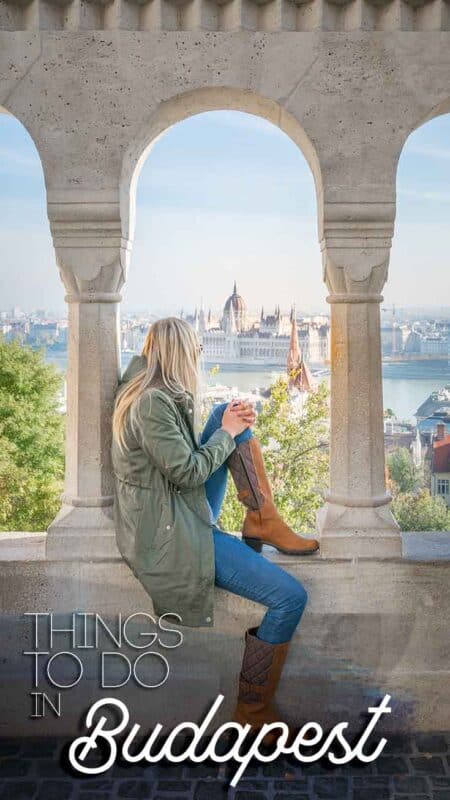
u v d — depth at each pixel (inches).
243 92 114.9
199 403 113.7
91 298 116.9
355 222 115.0
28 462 1115.3
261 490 119.4
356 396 119.0
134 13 114.2
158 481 109.5
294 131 120.3
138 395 109.7
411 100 113.6
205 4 113.3
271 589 109.9
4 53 112.8
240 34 113.0
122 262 117.3
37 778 108.7
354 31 113.2
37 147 113.7
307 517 967.6
